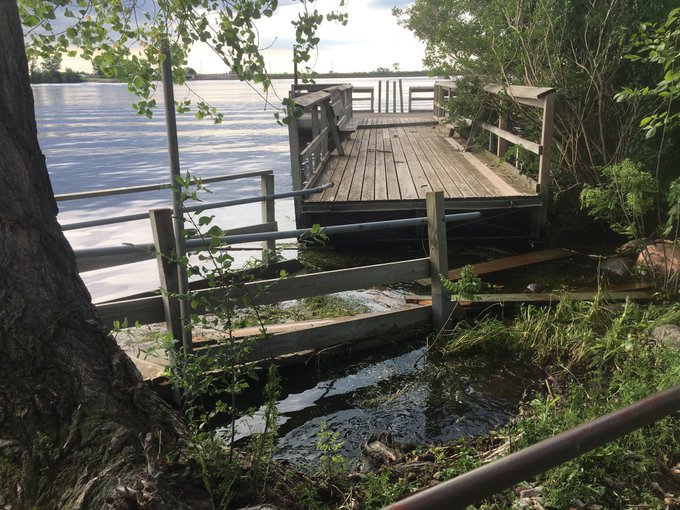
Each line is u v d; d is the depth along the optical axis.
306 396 4.65
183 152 21.42
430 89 24.91
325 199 8.54
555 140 9.23
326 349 5.20
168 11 3.32
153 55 3.53
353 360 5.23
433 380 4.82
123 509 2.03
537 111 9.55
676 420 3.49
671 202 6.46
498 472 0.98
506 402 4.43
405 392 4.65
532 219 8.66
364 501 3.05
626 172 6.71
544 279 7.07
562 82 8.83
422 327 5.73
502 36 9.78
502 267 7.47
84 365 2.58
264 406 4.48
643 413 1.18
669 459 3.25
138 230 10.24
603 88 8.52
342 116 15.45
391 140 15.15
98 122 36.09
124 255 5.10
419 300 6.29
